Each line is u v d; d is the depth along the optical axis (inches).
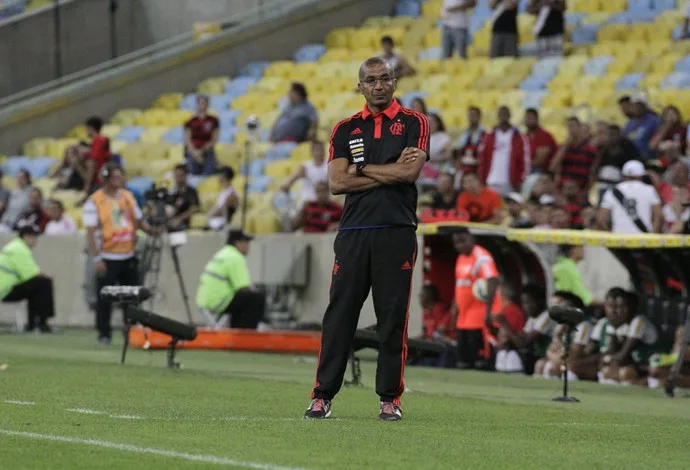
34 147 3814.0
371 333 1648.6
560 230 2222.0
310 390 1557.6
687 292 2028.8
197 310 2893.7
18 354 2146.9
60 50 3909.9
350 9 4025.6
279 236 2812.5
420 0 4010.8
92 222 2512.3
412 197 1185.4
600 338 2081.7
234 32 3988.7
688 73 3230.8
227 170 3095.5
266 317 2800.2
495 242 2315.5
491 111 3339.1
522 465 956.0
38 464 900.6
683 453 1076.5
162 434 1060.5
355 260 1179.9
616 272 2337.6
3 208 3447.3
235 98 3784.5
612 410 1510.8
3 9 3890.3
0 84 3821.4
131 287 1892.2
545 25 3467.0
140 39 3986.2
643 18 3543.3
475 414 1350.9
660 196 2468.0
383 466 922.1
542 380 2031.3
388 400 1215.6
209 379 1691.7
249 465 908.0
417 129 1179.3
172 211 3078.2
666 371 1948.8
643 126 2847.0
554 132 3166.8
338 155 1187.9
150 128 3789.4
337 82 3735.2
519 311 2214.6
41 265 3191.4
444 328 2370.8
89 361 1996.8
